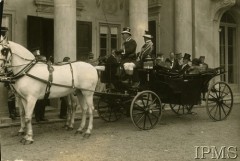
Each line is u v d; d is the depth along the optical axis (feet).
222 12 28.19
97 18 50.21
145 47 28.96
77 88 25.93
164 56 47.50
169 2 46.93
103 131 27.66
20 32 42.45
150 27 50.39
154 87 29.12
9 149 21.29
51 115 35.09
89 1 49.34
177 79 29.63
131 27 39.50
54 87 24.68
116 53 29.48
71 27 36.09
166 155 18.80
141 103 29.58
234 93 31.48
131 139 24.09
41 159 18.40
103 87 34.42
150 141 23.29
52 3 45.14
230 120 31.22
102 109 36.40
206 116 35.37
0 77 22.86
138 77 28.30
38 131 28.22
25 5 42.93
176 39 42.57
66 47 35.81
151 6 49.67
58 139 24.62
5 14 41.16
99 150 20.26
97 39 50.29
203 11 31.19
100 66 28.53
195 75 30.60
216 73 30.91
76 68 26.04
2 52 22.35
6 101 35.29
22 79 23.30
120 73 28.35
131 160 17.72
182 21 40.96
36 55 30.99
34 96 23.58
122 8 53.01
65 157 18.51
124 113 33.63
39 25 43.19
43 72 24.09
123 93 28.99
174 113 37.81
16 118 33.04
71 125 28.78
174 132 26.73
